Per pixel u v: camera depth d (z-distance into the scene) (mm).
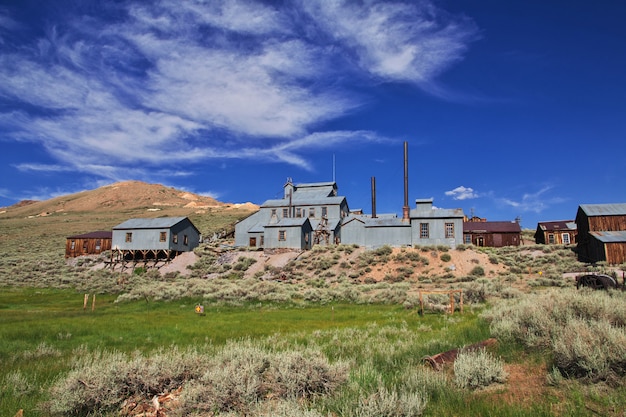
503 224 64938
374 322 15781
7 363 9688
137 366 7066
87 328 16188
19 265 58094
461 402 5719
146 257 63281
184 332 15141
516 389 6234
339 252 53062
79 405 6137
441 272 43031
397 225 54938
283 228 59219
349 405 5617
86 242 67000
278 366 7035
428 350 9086
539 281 31672
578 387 5945
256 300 28812
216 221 120312
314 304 26891
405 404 5387
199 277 51344
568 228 62031
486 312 13430
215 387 6227
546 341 8008
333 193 80625
